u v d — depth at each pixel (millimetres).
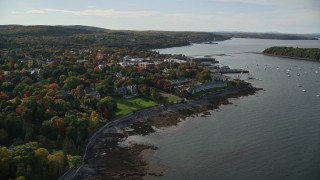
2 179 197125
